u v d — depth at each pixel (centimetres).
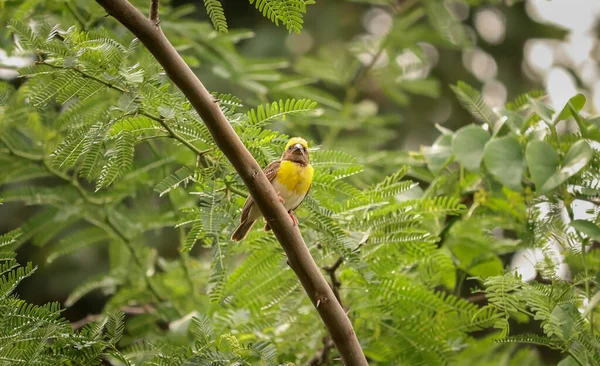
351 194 995
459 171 1237
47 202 1312
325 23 2108
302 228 1002
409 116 2077
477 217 1208
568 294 932
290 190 977
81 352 856
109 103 1084
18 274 841
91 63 821
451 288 1224
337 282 1016
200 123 841
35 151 1305
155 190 859
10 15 1339
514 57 2127
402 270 1130
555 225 1062
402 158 1409
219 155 873
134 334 1348
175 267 1459
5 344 812
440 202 1017
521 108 1242
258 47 2044
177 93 853
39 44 825
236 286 1036
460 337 1055
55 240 1730
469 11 2125
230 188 891
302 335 1109
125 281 1420
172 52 757
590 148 1020
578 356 891
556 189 1058
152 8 754
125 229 1379
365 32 2125
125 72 827
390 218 998
